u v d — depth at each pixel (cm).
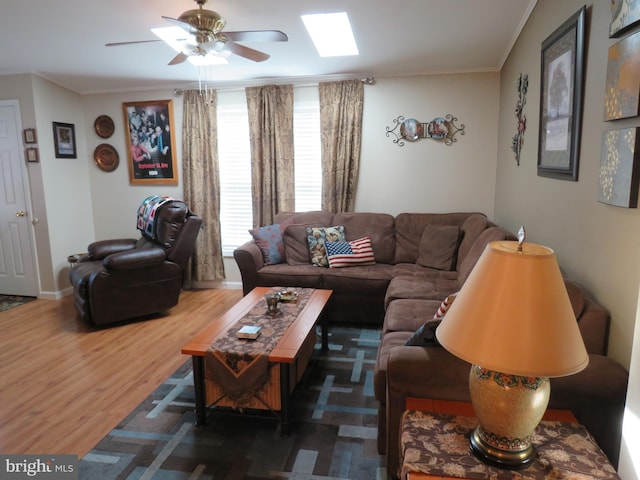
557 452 134
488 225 335
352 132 443
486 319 117
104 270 371
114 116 501
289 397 227
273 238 421
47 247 463
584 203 194
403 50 368
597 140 181
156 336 363
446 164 439
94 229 527
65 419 245
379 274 377
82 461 210
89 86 484
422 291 314
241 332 237
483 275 123
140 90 489
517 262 117
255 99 459
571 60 206
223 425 238
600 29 177
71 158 489
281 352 219
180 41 270
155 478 198
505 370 112
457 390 168
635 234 149
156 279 396
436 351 177
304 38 337
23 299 470
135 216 517
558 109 226
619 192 156
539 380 122
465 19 304
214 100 473
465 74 423
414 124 438
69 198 488
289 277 389
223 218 502
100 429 236
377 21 306
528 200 294
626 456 135
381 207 459
